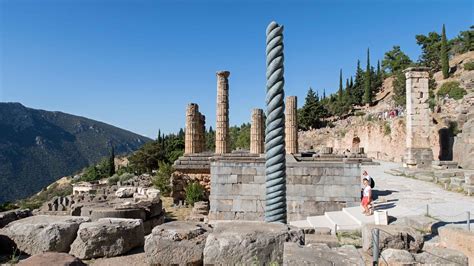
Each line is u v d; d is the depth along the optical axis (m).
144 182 41.16
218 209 16.06
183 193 25.81
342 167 15.87
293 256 4.88
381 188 21.58
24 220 7.64
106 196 23.55
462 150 32.22
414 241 7.78
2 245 7.13
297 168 16.06
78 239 7.22
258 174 16.11
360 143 60.03
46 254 5.52
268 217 6.23
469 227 10.15
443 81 66.88
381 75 96.75
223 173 16.28
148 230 12.47
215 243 5.69
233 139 81.06
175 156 57.03
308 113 88.25
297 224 14.58
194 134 28.58
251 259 5.59
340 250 5.23
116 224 7.62
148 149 65.75
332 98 102.31
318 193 15.87
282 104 6.11
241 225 6.18
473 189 18.41
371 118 60.38
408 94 31.16
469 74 61.12
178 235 6.45
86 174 81.94
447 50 74.88
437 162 29.47
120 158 108.50
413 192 19.75
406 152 31.16
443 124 40.59
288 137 28.36
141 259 7.20
